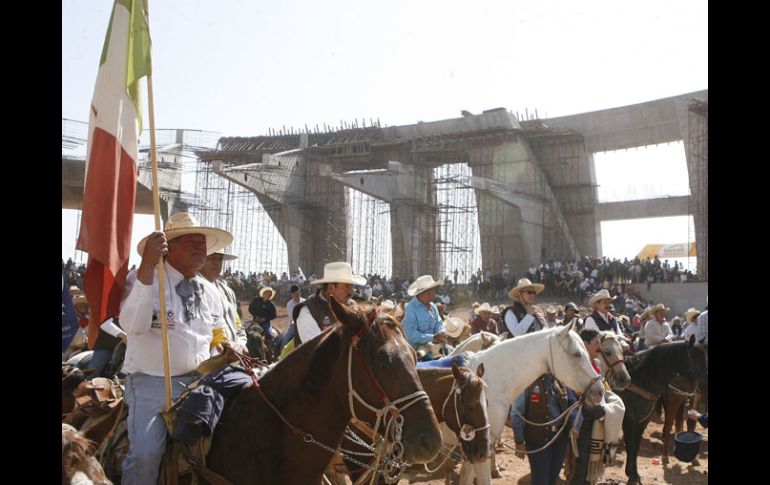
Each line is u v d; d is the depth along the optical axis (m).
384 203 52.06
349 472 5.85
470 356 7.64
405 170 48.44
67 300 5.75
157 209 4.28
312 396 3.92
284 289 45.25
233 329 6.97
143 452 4.02
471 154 48.06
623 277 40.41
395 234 49.41
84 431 4.80
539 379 7.47
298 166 51.12
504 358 7.26
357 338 3.79
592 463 8.03
